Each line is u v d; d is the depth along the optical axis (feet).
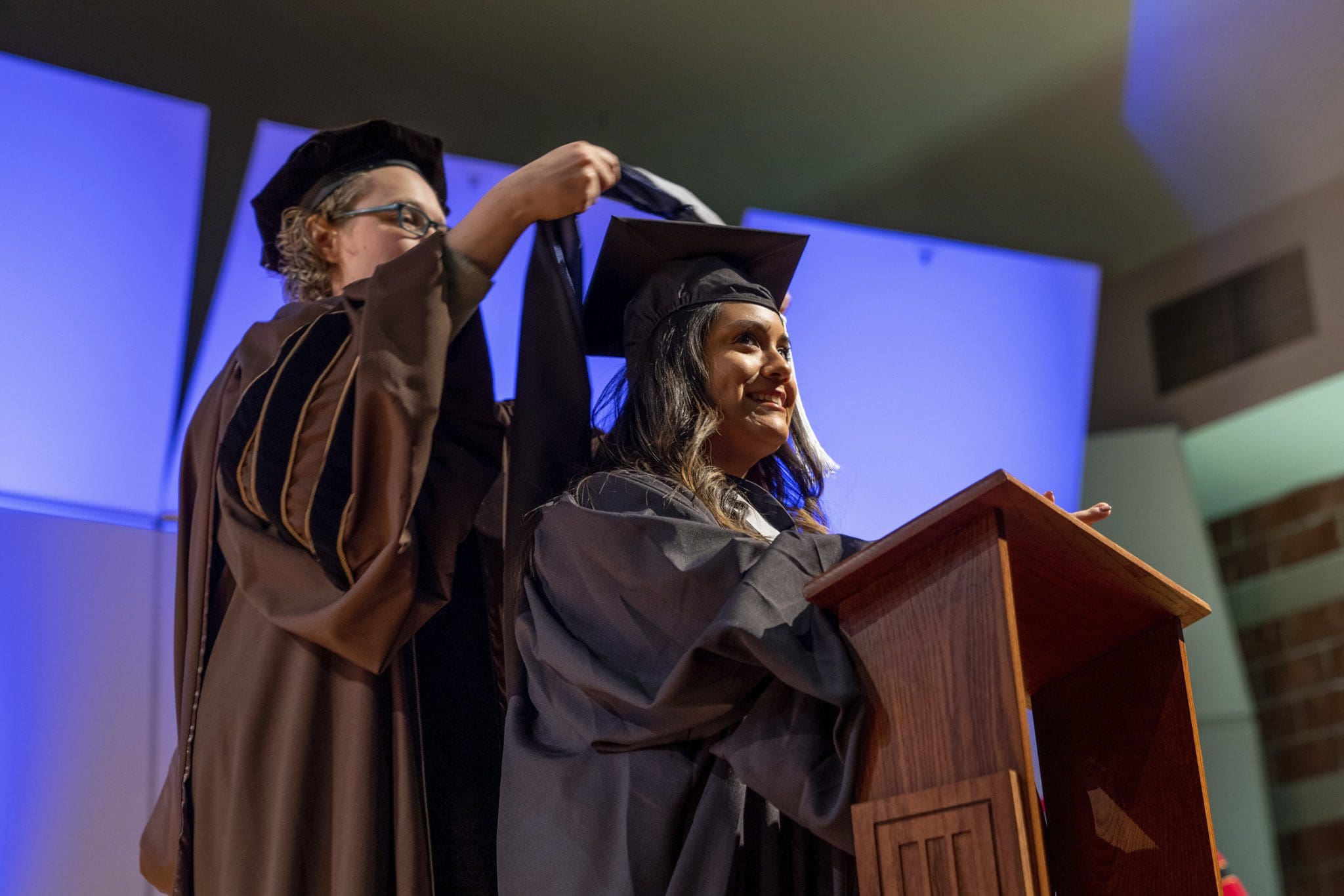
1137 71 20.18
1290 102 21.18
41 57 17.04
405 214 11.31
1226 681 23.53
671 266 9.60
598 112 19.71
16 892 13.52
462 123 19.47
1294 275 23.25
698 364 9.09
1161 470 23.99
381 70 18.37
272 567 8.65
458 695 9.15
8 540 14.73
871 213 22.86
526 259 18.65
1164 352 24.64
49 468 15.65
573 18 18.02
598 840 7.16
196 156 16.88
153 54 17.37
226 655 8.82
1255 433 23.97
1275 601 25.13
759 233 9.57
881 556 6.40
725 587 7.29
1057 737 7.44
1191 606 6.81
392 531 8.32
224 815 8.43
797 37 18.93
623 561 7.57
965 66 19.88
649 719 7.16
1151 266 24.95
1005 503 6.05
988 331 22.35
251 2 16.93
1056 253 24.44
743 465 9.32
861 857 6.05
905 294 22.02
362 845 8.20
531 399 9.15
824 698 6.48
